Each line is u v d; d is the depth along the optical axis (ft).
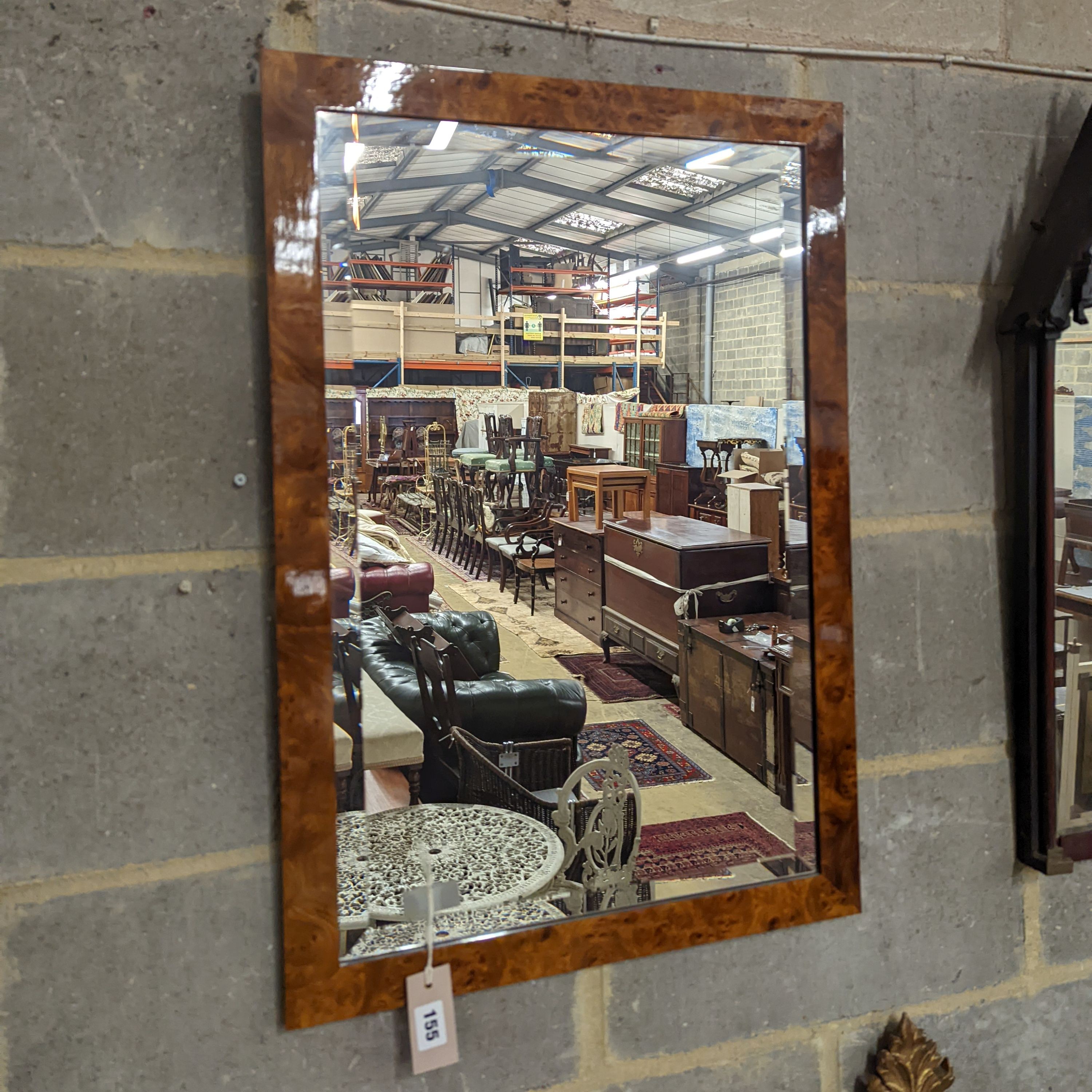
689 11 3.42
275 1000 3.12
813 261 3.47
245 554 3.01
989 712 3.97
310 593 3.00
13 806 2.85
